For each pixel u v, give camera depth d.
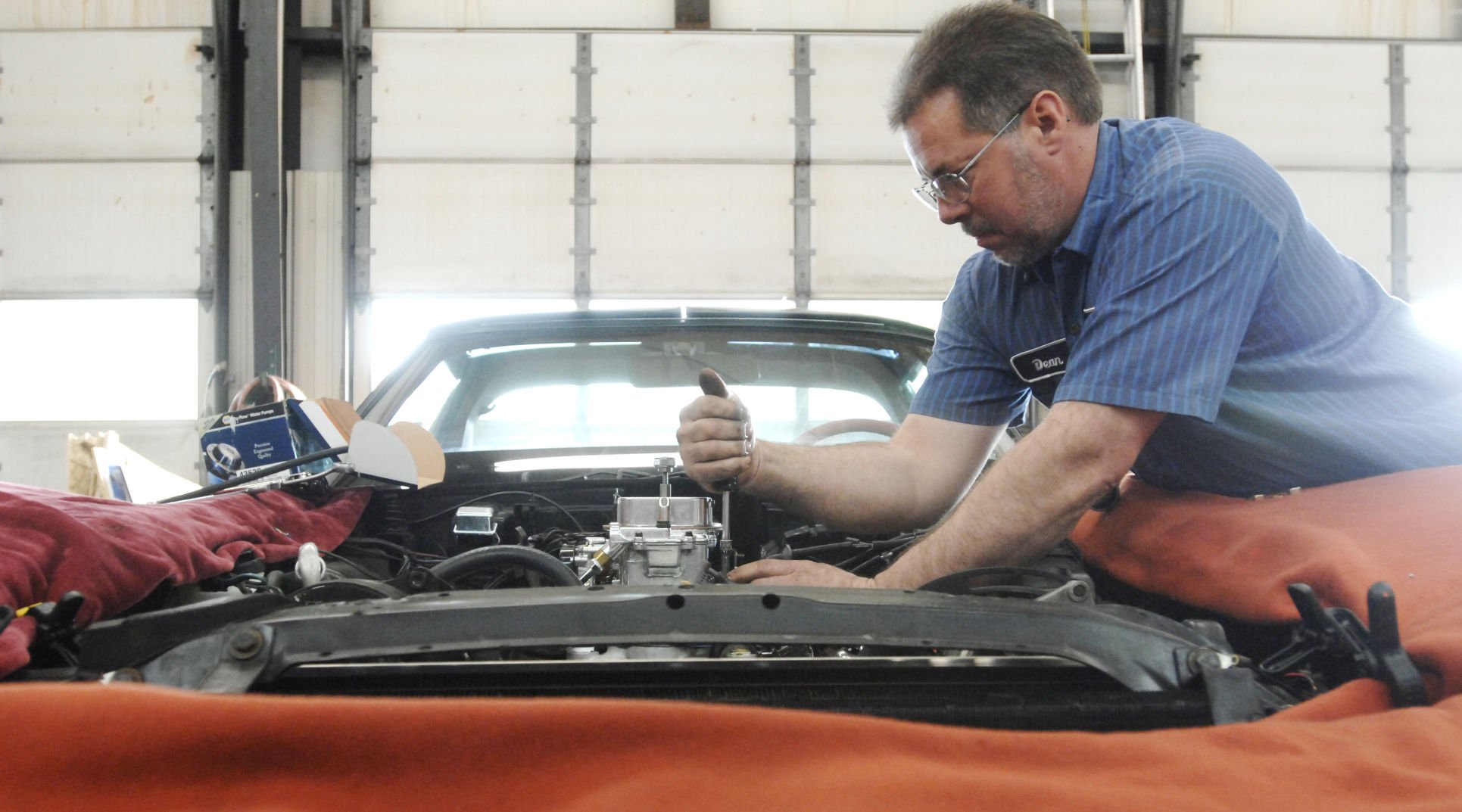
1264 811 0.72
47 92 8.34
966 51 1.51
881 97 8.59
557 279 8.50
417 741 0.73
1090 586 1.28
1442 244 8.73
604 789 0.71
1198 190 1.45
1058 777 0.75
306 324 8.45
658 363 2.59
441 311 8.54
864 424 2.38
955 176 1.56
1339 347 1.57
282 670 1.05
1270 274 1.50
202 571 1.49
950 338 2.00
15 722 0.72
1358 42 8.73
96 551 1.32
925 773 0.72
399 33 8.45
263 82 7.36
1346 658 1.06
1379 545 1.30
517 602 1.10
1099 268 1.56
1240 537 1.45
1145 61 8.82
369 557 1.98
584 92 8.50
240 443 2.12
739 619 1.10
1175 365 1.41
